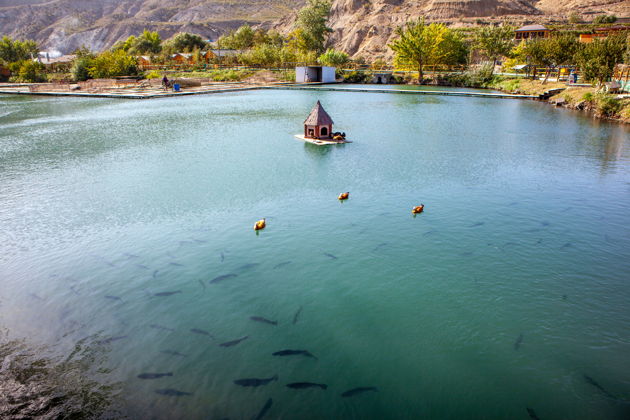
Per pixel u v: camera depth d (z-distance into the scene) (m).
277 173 19.42
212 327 8.66
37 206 15.55
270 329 8.63
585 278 10.49
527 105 45.22
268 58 92.38
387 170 19.89
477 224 13.70
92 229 13.47
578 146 25.09
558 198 16.11
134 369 7.44
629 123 32.59
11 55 115.19
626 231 13.11
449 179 18.53
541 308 9.33
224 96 56.47
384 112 40.00
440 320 8.94
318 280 10.47
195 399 6.77
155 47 129.00
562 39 52.88
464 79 70.06
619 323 8.80
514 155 22.92
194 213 14.70
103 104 48.75
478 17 134.00
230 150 24.19
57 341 8.20
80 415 6.41
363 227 13.48
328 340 8.30
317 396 6.89
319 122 26.56
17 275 10.73
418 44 72.94
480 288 10.10
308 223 13.79
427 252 11.85
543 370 7.54
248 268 11.01
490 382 7.27
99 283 10.33
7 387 6.98
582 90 44.59
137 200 16.05
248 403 6.71
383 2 152.12
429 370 7.54
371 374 7.44
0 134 30.34
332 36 153.12
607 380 7.27
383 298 9.72
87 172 19.95
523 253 11.77
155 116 37.97
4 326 8.66
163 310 9.23
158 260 11.44
